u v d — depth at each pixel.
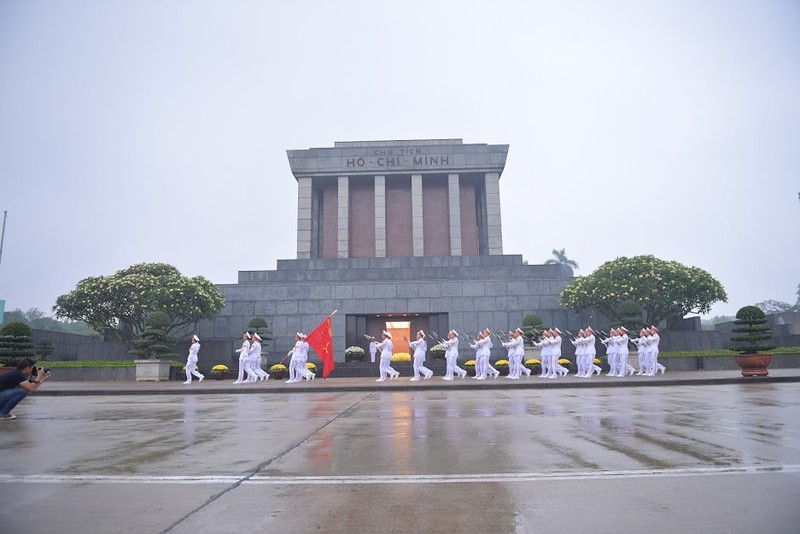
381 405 14.23
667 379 21.66
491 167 50.12
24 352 24.19
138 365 29.73
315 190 52.22
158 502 4.90
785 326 41.03
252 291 40.09
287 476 5.88
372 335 41.50
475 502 4.81
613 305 35.91
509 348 27.23
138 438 8.69
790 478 5.50
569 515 4.41
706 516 4.32
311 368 32.69
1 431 9.66
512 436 8.40
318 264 45.25
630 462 6.35
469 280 39.94
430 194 52.75
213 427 10.02
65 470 6.24
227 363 35.88
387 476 5.83
